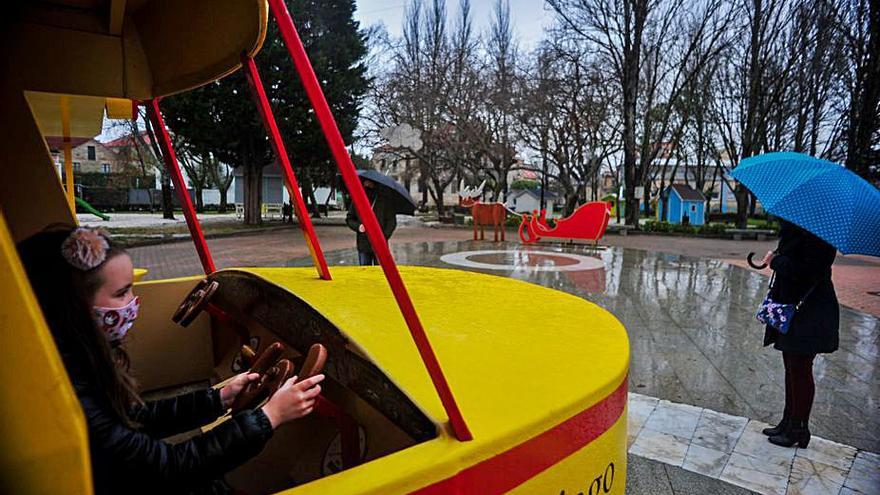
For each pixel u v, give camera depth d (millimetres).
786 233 3174
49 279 952
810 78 20234
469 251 13672
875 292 9023
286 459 1524
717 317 6707
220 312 2014
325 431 1486
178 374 2365
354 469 890
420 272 2605
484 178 26328
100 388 943
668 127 29219
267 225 22250
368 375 1180
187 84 2008
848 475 2889
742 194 24156
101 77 2051
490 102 23125
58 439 686
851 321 6793
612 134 23297
